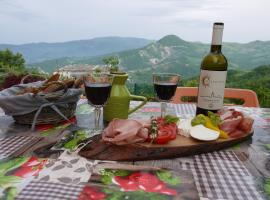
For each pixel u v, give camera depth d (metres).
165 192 0.72
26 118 1.21
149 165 0.87
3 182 0.75
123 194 0.71
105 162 0.88
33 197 0.68
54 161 0.88
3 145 1.00
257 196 0.71
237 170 0.85
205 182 0.77
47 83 1.28
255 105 2.05
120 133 0.94
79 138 1.06
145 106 1.66
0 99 1.13
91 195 0.70
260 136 1.18
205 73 1.18
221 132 1.04
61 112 1.25
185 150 0.93
